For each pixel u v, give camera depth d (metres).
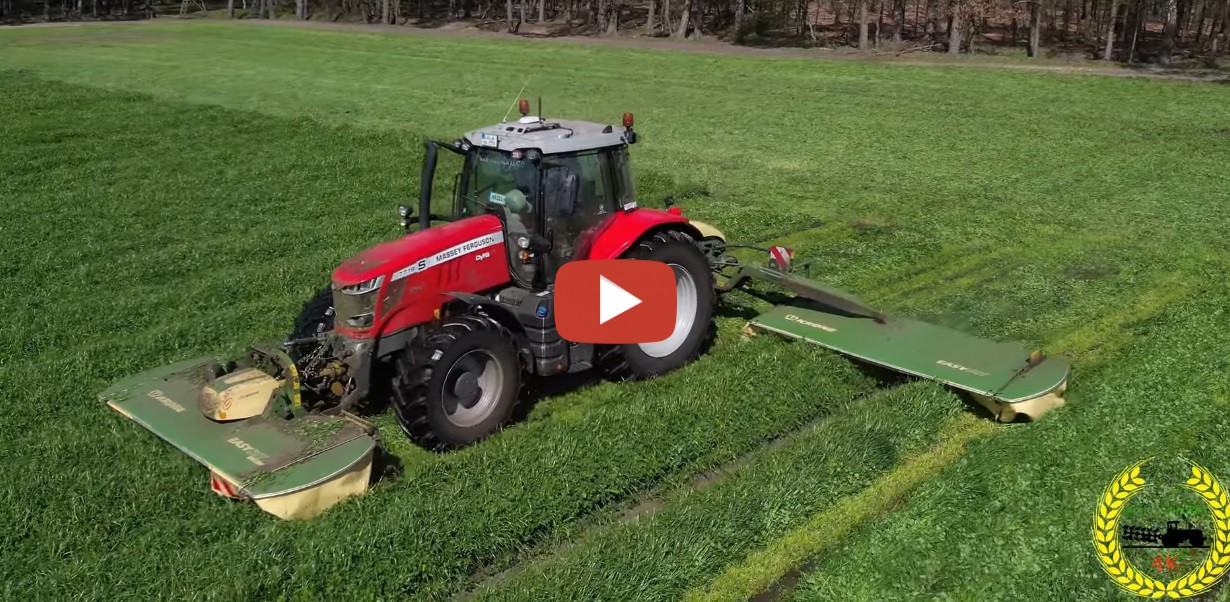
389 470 5.96
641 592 4.72
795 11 50.69
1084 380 7.18
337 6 66.19
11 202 13.97
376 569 4.89
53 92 26.56
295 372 5.89
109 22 62.47
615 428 6.32
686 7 46.88
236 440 5.68
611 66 35.06
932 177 15.37
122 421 6.51
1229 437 6.03
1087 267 10.21
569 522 5.52
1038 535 5.05
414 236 6.53
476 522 5.28
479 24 57.84
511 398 6.50
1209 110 22.33
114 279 10.24
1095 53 36.41
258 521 5.37
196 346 8.03
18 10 68.75
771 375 7.12
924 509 5.38
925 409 6.50
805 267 9.04
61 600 4.67
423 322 6.44
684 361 7.56
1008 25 47.53
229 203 13.97
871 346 7.45
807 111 23.27
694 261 7.50
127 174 16.12
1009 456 5.86
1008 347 7.28
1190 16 43.25
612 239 7.02
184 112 23.05
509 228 6.79
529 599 4.61
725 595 4.81
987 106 23.45
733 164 16.75
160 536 5.23
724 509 5.34
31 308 9.28
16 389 7.11
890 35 46.53
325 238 11.87
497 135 6.84
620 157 7.25
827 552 5.13
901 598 4.63
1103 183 14.72
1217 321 8.32
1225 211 12.79
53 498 5.56
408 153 18.00
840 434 6.14
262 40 47.28
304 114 23.72
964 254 10.93
